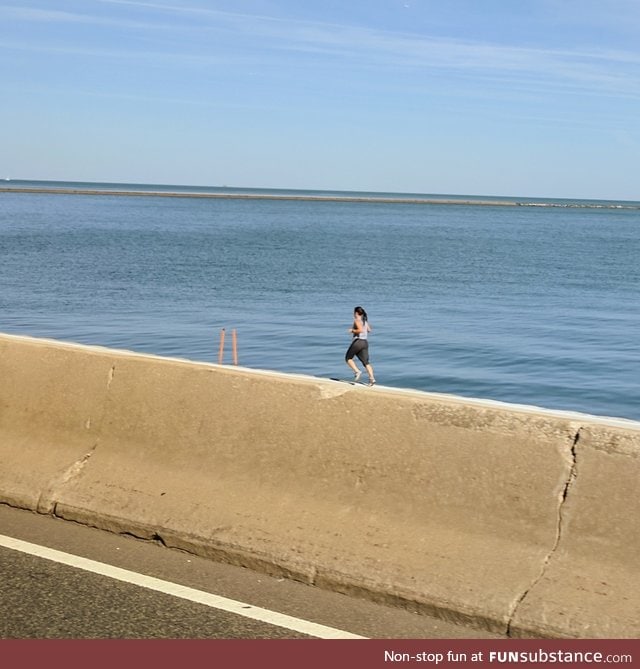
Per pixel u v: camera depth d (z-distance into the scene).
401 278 59.47
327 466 5.24
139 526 5.53
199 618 4.45
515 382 25.11
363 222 159.62
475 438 4.84
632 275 65.69
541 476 4.59
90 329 34.03
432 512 4.81
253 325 35.91
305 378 5.95
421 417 5.04
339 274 61.31
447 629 4.33
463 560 4.55
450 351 30.30
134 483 5.80
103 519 5.71
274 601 4.65
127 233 102.50
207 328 34.88
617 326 37.53
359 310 22.97
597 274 66.19
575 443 4.55
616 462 4.41
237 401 5.71
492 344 31.98
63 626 4.37
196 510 5.44
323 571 4.80
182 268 62.50
